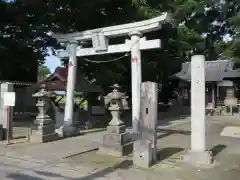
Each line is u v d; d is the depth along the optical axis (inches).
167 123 706.8
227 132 535.5
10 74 901.2
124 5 685.9
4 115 437.7
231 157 335.0
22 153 348.5
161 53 900.6
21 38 759.1
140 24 467.2
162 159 320.2
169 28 850.8
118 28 485.7
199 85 305.3
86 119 699.4
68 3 631.8
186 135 507.2
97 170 276.4
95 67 745.6
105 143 349.1
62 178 250.1
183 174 265.0
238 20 903.7
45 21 700.7
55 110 631.8
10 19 709.3
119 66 729.0
